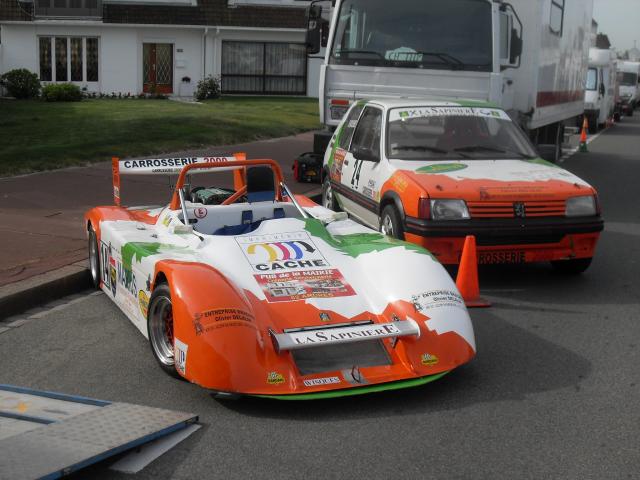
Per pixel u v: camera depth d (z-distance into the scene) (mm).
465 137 8984
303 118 25125
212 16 34875
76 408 4520
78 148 15406
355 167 9406
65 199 11086
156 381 5254
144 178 13133
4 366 5516
